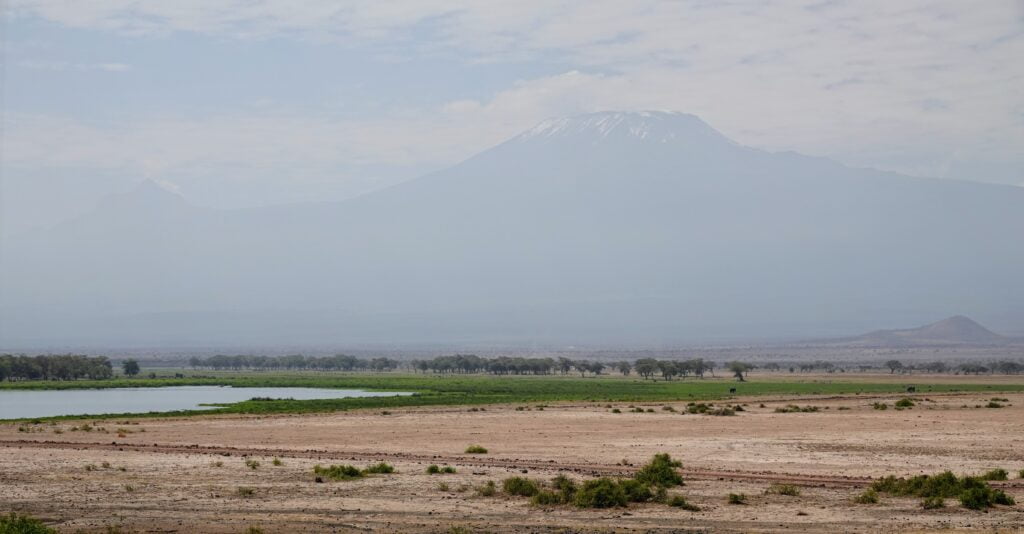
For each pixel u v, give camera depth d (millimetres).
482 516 48500
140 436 95000
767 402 157125
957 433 95125
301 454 77125
